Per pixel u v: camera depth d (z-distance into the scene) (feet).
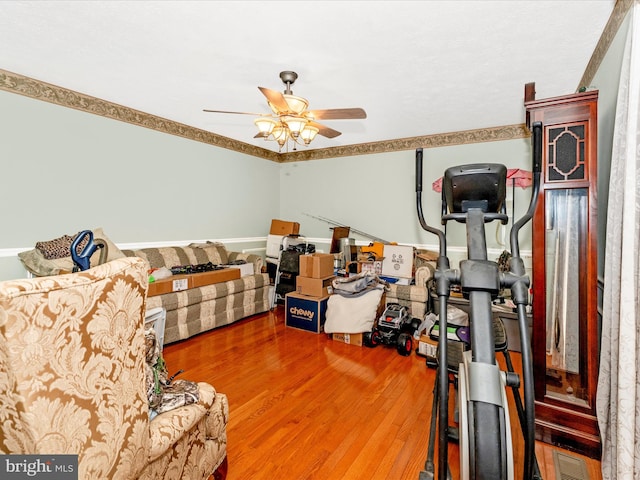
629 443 3.93
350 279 11.02
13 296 1.86
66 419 2.14
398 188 14.84
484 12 5.79
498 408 3.68
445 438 3.83
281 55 7.40
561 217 5.87
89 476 2.27
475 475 3.59
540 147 4.80
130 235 11.50
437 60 7.54
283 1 5.56
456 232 13.60
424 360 9.00
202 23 6.25
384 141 15.03
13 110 8.69
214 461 4.25
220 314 11.60
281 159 18.21
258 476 4.84
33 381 1.97
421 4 5.58
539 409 5.82
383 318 10.30
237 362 8.79
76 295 2.18
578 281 5.78
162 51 7.34
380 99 9.92
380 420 6.24
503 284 4.23
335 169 16.52
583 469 5.07
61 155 9.66
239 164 15.78
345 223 16.31
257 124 8.62
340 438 5.72
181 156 13.09
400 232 14.85
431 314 9.82
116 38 6.85
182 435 3.30
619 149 4.55
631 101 4.05
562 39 6.63
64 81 9.09
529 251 12.09
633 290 4.00
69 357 2.16
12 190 8.75
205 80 8.84
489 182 4.42
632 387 3.95
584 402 5.63
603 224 6.32
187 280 10.45
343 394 7.18
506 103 10.24
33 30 6.61
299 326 11.64
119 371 2.53
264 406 6.68
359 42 6.81
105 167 10.71
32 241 9.14
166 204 12.63
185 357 9.07
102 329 2.37
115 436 2.48
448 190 4.75
